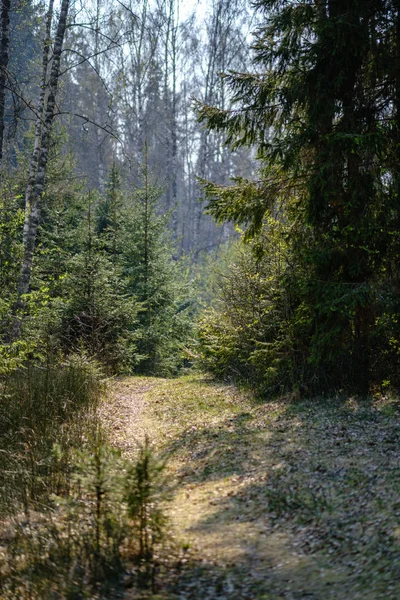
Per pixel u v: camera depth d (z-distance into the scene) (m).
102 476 5.17
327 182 9.55
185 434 9.47
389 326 9.34
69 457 7.54
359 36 9.32
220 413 10.75
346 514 5.48
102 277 17.03
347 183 9.85
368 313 10.13
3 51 12.88
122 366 17.38
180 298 22.36
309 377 10.73
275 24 9.94
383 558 4.49
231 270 14.11
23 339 13.24
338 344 10.06
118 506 5.38
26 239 14.70
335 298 9.57
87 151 39.75
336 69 9.83
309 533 5.22
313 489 6.21
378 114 10.06
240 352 13.27
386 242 9.68
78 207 21.84
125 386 15.32
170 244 23.47
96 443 7.87
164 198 44.91
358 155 9.66
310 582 4.39
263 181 10.85
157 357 19.95
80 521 5.72
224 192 10.84
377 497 5.69
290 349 11.10
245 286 13.30
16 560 5.02
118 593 4.40
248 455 7.82
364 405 9.44
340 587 4.24
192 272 32.22
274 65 10.55
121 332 17.45
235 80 10.54
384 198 9.80
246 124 10.71
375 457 6.92
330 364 10.47
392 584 4.07
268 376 11.38
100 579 4.58
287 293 11.38
